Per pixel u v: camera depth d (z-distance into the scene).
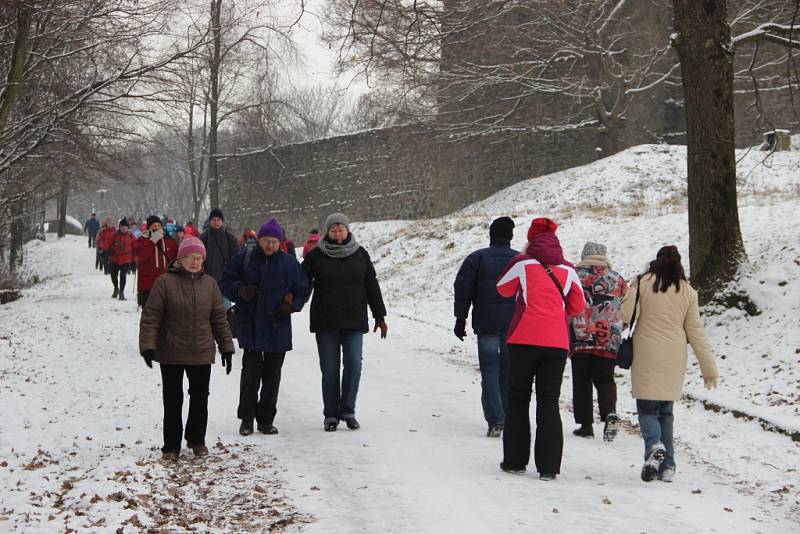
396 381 11.75
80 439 8.45
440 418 9.40
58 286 29.62
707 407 10.15
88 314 19.66
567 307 7.15
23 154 19.89
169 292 7.52
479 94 37.50
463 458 7.53
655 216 21.58
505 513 5.85
